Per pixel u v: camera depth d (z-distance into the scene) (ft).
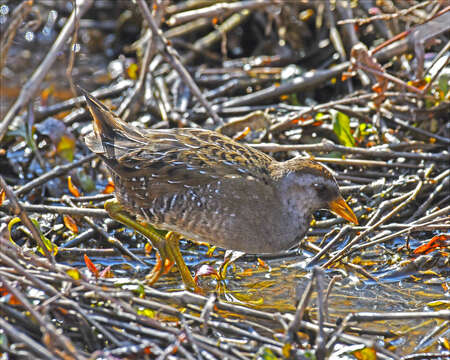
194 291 26.94
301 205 26.78
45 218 31.83
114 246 29.78
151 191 26.99
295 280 28.22
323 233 31.63
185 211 26.66
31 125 36.60
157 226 28.09
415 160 35.14
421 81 36.35
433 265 28.73
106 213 29.73
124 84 44.47
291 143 36.78
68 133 36.50
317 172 26.55
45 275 22.72
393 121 37.47
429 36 36.73
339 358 22.22
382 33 42.52
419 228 28.02
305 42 47.75
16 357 20.26
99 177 37.04
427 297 26.61
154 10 38.60
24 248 27.94
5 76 46.85
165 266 27.12
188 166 26.55
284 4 45.75
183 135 27.91
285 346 20.26
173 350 20.07
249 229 26.40
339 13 44.60
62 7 50.78
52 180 35.14
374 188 32.30
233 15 48.16
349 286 27.58
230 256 28.60
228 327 21.74
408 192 32.22
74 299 22.61
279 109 39.81
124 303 21.24
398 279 28.07
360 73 40.16
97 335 22.16
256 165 26.81
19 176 36.83
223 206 26.17
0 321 18.85
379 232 30.55
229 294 27.22
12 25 34.81
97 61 50.70
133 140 28.02
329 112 37.01
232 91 43.75
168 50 36.42
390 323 24.90
